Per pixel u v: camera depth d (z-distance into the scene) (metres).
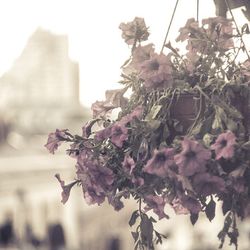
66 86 19.88
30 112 17.86
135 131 1.62
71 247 12.35
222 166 1.56
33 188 12.51
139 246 1.67
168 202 1.61
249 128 1.61
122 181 1.65
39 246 11.27
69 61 21.00
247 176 1.56
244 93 1.62
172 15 1.76
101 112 1.79
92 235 12.34
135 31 1.81
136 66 1.70
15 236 11.07
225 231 1.67
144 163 1.62
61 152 13.14
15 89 19.47
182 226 9.06
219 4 1.86
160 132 1.62
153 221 1.66
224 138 1.51
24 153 13.12
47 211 13.00
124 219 11.77
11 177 12.30
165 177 1.59
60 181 1.67
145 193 1.62
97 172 1.63
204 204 1.63
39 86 20.16
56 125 16.80
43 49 21.22
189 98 1.62
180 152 1.53
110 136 1.63
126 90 1.78
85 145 1.67
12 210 12.00
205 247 8.26
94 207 12.44
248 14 1.93
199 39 1.71
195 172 1.51
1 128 13.75
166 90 1.65
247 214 1.65
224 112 1.58
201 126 1.59
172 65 1.67
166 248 8.67
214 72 1.67
